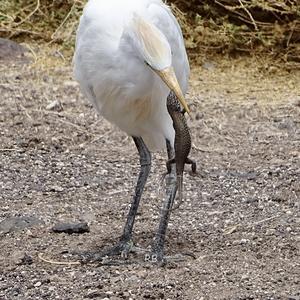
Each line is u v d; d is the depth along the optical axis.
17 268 9.29
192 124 14.52
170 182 9.35
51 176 12.41
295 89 16.44
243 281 8.86
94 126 14.45
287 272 9.11
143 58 8.66
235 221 10.75
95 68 9.11
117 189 11.93
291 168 12.78
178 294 8.52
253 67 17.44
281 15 17.77
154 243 9.49
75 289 8.73
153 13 9.19
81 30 9.33
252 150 13.58
